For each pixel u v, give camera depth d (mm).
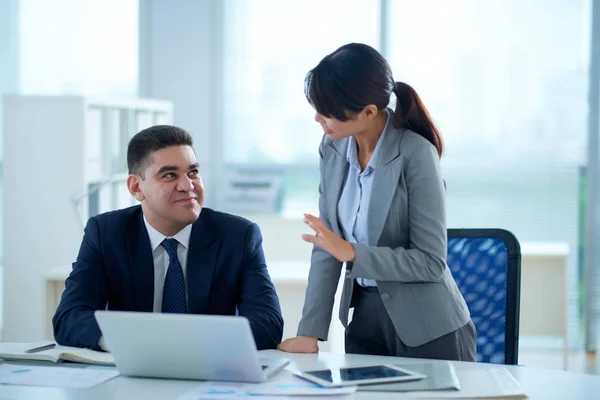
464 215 6477
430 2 6438
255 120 6695
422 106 2281
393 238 2260
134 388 1857
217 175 6738
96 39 6750
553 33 6305
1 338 5715
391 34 6504
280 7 6625
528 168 6383
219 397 1775
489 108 6402
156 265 2459
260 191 6250
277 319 2402
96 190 5105
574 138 6320
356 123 2135
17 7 6781
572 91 6305
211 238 2482
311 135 6648
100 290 2438
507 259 2541
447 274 2320
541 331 5480
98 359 2096
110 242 2467
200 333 1807
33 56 6797
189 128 6719
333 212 2373
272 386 1861
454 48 6426
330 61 2090
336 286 2371
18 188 4961
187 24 6664
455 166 6465
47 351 2162
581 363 5758
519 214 6414
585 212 6301
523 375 1979
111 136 5129
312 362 2111
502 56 6375
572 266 6348
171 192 2355
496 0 6355
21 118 4938
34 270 4961
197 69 6676
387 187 2229
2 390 1844
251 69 6672
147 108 5527
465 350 2318
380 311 2340
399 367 2008
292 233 5438
